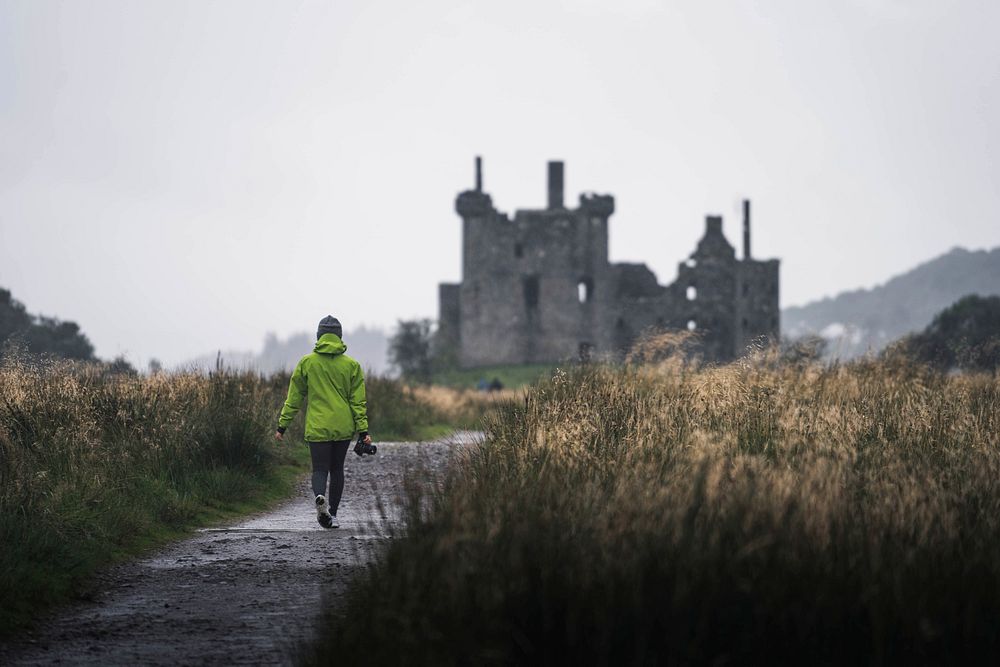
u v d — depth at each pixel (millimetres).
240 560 20219
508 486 16844
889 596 12039
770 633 11938
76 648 14445
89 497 21500
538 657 12133
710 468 16250
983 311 145250
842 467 17406
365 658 12195
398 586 13039
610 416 23312
